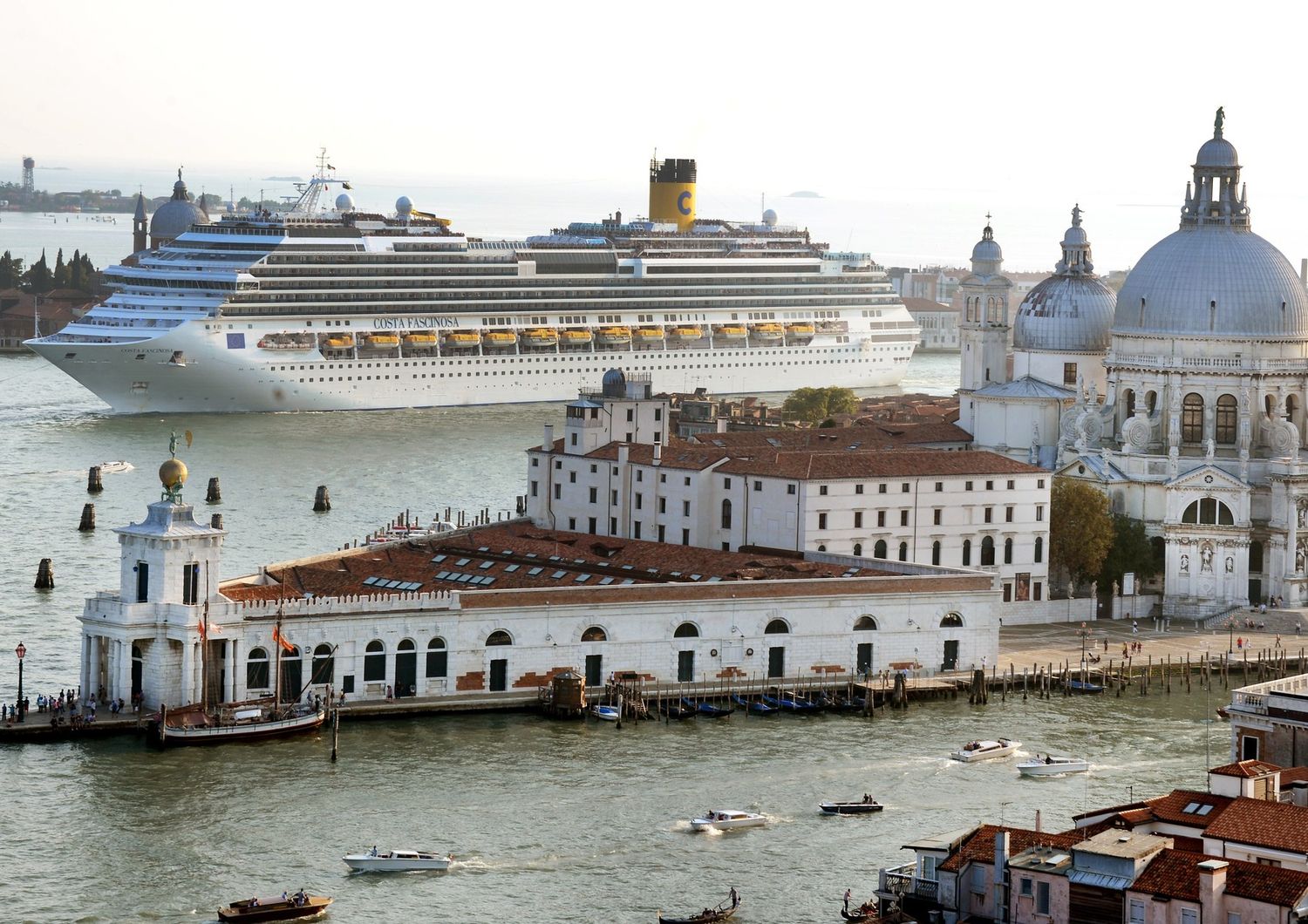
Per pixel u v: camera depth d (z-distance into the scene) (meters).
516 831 179.50
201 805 184.62
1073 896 131.00
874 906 155.25
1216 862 127.19
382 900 162.88
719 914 159.12
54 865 169.38
